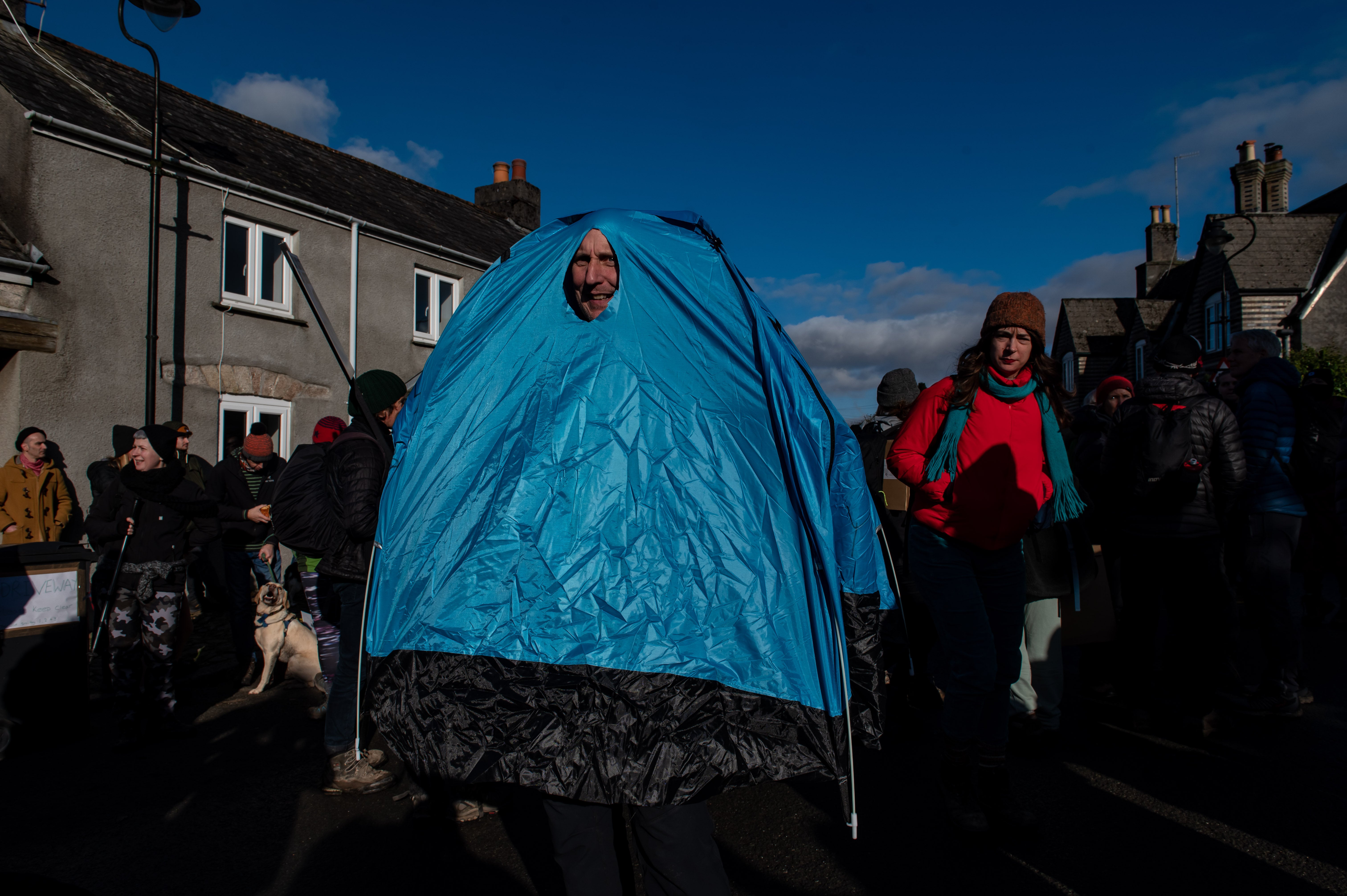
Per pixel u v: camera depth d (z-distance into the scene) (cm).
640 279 180
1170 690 428
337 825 311
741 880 259
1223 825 285
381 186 1376
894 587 191
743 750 158
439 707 163
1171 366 352
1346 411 223
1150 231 2912
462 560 172
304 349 1020
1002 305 269
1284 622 400
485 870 271
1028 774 338
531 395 180
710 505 170
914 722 391
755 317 175
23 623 412
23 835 308
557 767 154
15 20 945
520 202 1786
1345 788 314
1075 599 332
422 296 1253
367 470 305
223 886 265
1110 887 246
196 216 897
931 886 250
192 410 888
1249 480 356
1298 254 1911
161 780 366
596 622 163
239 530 554
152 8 755
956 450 271
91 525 430
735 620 165
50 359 759
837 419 178
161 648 420
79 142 788
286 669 579
